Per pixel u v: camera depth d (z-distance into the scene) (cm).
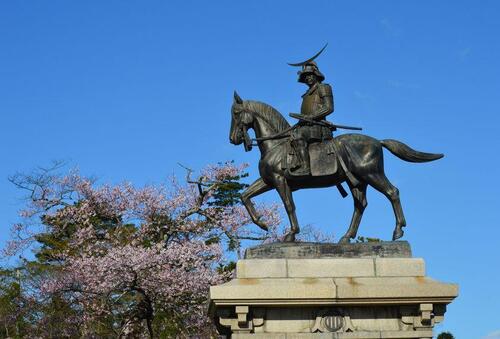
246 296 1105
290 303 1114
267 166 1262
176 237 3142
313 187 1282
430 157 1267
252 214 1284
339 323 1126
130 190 3102
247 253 1185
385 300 1119
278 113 1316
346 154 1245
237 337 1107
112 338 2712
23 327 2789
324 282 1138
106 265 2583
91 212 3097
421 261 1166
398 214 1227
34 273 2780
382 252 1180
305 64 1325
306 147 1249
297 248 1180
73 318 2683
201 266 2819
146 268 2631
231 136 1327
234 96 1336
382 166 1254
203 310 2708
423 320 1122
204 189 3275
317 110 1280
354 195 1269
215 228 3145
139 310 2652
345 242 1222
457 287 1121
